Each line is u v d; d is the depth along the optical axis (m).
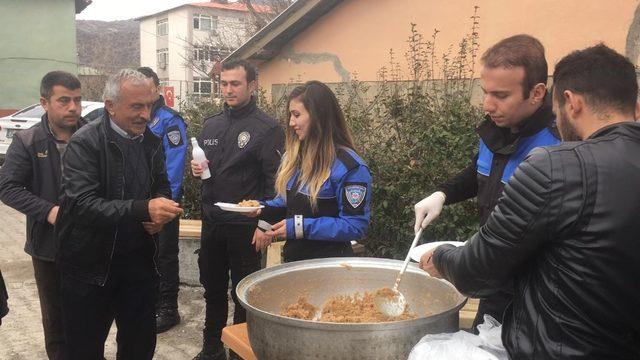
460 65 5.59
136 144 2.71
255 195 3.50
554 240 1.34
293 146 2.76
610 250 1.27
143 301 2.79
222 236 3.49
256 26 18.41
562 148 1.37
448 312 1.75
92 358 2.67
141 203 2.44
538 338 1.36
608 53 1.46
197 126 6.64
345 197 2.58
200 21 43.50
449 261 1.58
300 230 2.56
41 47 21.22
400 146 4.56
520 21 5.90
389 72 7.52
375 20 7.67
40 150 3.04
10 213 9.08
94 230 2.49
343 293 2.23
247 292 1.94
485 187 2.17
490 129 2.10
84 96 25.98
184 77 43.62
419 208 2.24
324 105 2.61
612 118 1.42
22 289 5.30
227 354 3.82
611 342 1.30
